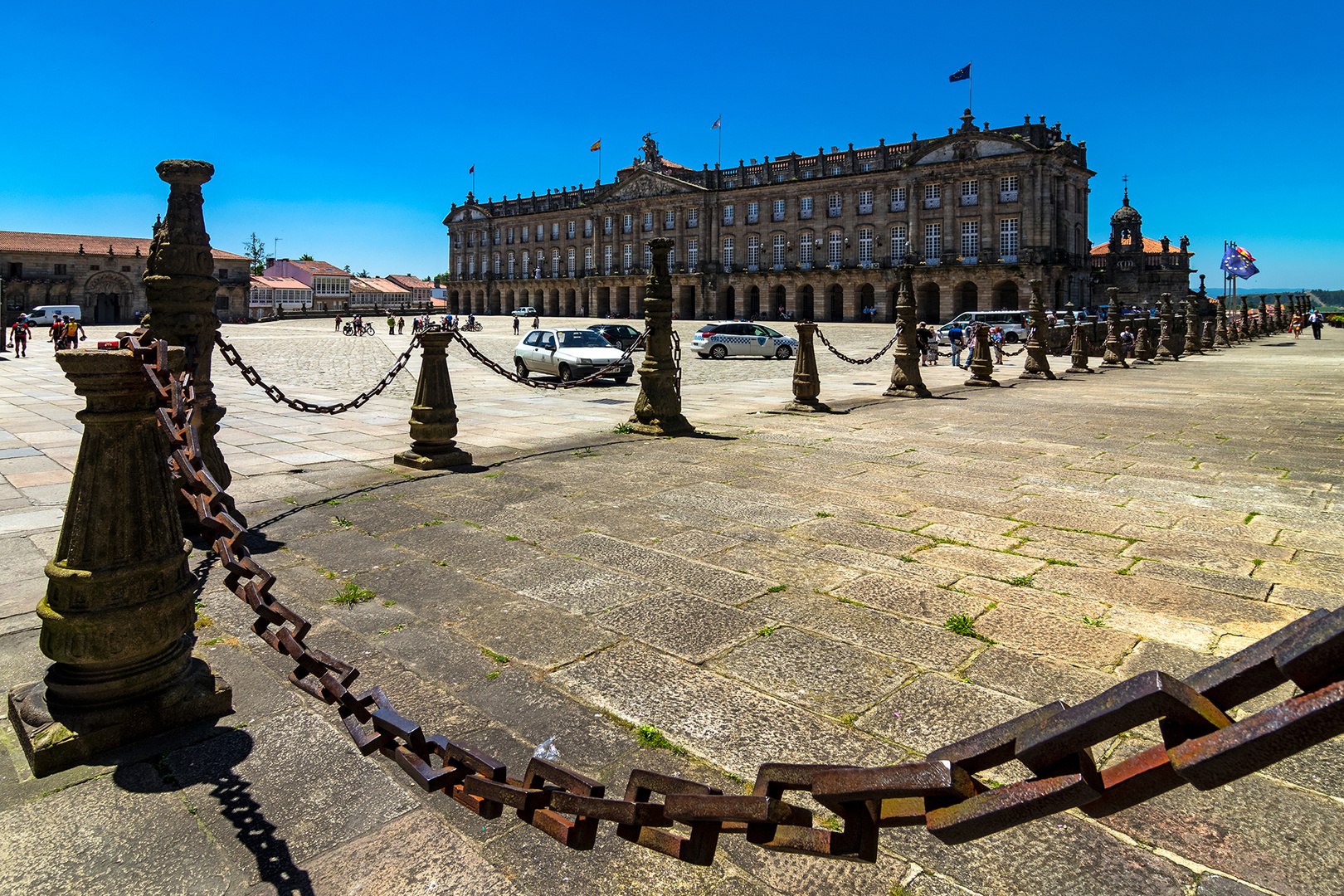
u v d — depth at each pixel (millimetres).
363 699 2180
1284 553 5262
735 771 2830
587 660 3756
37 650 3877
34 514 6434
